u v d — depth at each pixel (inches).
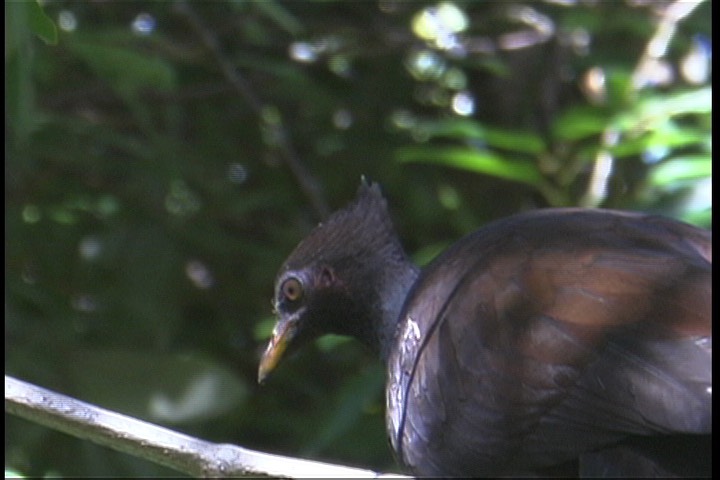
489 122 541.0
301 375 525.3
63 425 273.9
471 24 531.2
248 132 541.6
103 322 503.5
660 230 269.7
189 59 519.2
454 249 286.5
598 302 248.8
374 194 324.2
